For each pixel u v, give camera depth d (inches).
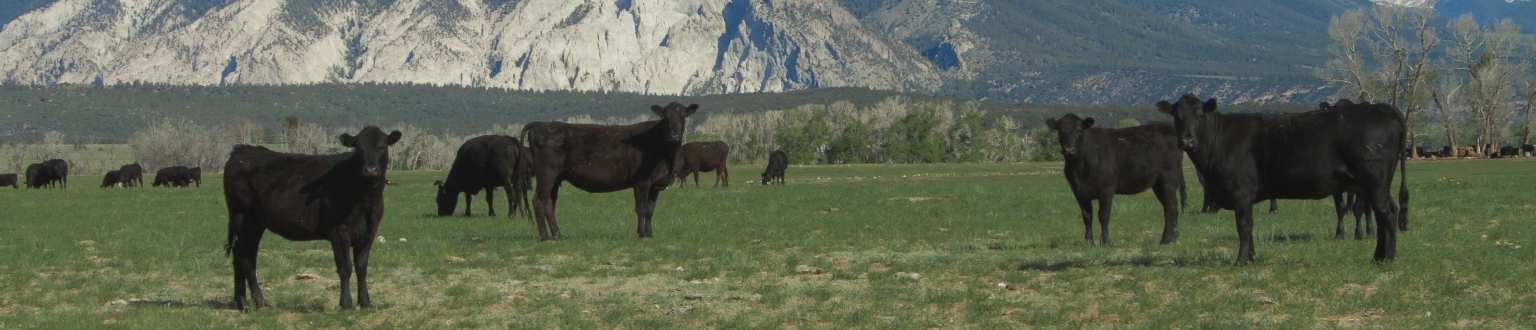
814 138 5487.2
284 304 462.0
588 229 841.5
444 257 633.6
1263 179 528.4
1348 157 506.6
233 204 439.5
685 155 1750.7
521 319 427.5
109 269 600.1
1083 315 414.0
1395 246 517.3
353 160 427.8
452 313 444.1
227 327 410.9
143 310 448.5
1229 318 394.9
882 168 3312.0
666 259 614.2
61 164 2404.0
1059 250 628.4
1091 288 469.4
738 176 2591.0
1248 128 529.0
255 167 435.2
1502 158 3105.3
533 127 757.3
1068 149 632.4
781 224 848.9
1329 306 411.2
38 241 774.5
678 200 1192.2
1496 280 453.4
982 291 473.1
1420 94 3732.8
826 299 463.5
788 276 542.9
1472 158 3206.2
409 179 2642.7
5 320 432.1
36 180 2399.1
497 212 1079.0
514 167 977.5
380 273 565.6
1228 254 565.0
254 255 448.5
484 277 552.4
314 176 429.4
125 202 1316.4
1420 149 3659.0
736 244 693.3
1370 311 402.6
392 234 816.9
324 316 430.3
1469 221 751.7
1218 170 532.4
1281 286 454.6
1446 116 3769.7
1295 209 890.7
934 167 3341.5
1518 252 548.4
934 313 425.4
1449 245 587.8
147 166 5211.6
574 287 514.0
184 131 5398.6
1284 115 530.9
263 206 431.2
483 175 990.4
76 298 492.7
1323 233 689.0
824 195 1237.7
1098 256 583.2
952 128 5580.7
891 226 819.4
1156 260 555.8
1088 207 662.5
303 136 6230.3
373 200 433.1
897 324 401.1
